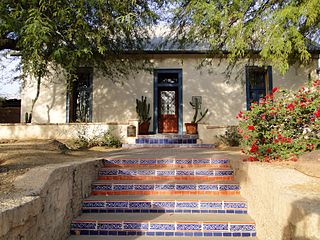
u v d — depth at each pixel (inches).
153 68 500.7
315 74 493.4
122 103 500.7
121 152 339.0
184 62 507.2
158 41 499.8
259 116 213.3
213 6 243.9
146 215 194.1
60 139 418.0
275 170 163.9
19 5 273.6
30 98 498.3
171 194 222.5
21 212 113.9
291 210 119.7
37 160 214.2
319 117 181.6
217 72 503.8
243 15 252.4
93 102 500.4
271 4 255.6
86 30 305.6
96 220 182.7
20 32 267.7
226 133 416.8
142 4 345.4
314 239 101.0
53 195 154.3
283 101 210.1
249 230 175.3
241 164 216.4
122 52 423.5
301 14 217.0
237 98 500.4
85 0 301.0
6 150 263.0
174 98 527.8
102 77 500.4
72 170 186.9
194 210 198.7
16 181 149.3
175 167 268.8
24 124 426.0
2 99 559.5
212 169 251.9
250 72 502.0
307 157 163.0
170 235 177.5
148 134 485.7
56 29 296.2
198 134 442.0
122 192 224.7
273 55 241.4
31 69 307.9
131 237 175.3
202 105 500.7
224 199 203.8
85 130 422.0
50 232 148.9
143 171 251.4
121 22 324.8
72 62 313.6
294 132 201.8
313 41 287.4
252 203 184.7
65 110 498.0
